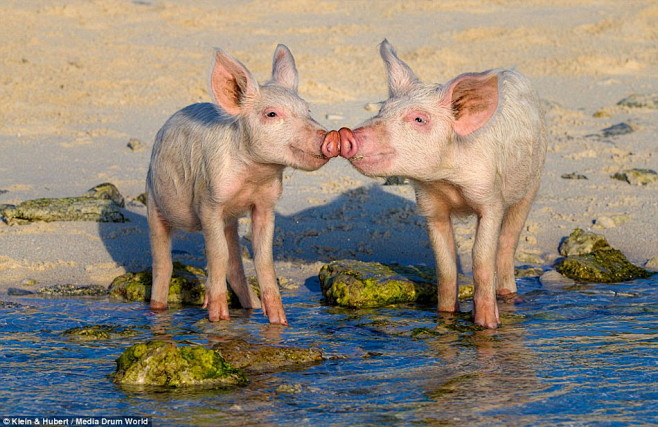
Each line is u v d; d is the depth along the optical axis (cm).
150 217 1521
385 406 1015
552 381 1097
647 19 4775
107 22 4775
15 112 3098
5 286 1645
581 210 2108
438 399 1037
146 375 1100
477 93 1283
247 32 4666
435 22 4872
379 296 1560
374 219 2069
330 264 1675
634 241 1911
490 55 4138
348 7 5288
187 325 1400
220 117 1380
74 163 2544
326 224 2038
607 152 2603
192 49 4244
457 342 1295
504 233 1598
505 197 1457
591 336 1307
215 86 1301
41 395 1049
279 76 1379
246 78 1286
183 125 1445
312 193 2258
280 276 1741
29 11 4778
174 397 1046
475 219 2077
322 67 3850
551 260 1831
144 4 5231
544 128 1585
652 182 2298
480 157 1341
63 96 3331
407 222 2058
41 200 2056
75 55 4009
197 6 5253
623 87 3581
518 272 1752
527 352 1230
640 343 1259
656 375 1109
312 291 1659
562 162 2517
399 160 1277
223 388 1083
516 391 1061
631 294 1580
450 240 1480
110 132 2889
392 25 4809
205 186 1370
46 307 1510
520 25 4709
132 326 1384
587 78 3753
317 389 1079
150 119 3081
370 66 3888
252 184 1362
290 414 990
